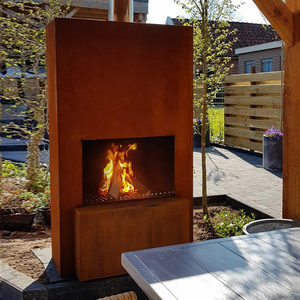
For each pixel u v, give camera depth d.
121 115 3.29
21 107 7.08
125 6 3.45
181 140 3.51
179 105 3.47
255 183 6.68
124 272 3.21
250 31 18.27
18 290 3.01
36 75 5.96
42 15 6.36
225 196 5.71
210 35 4.90
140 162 3.50
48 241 4.11
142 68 3.32
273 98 8.69
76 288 3.08
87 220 3.07
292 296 1.59
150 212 3.24
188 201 3.38
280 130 8.46
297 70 3.53
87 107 3.19
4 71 5.92
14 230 4.59
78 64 3.13
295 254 2.00
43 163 6.34
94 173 3.32
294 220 3.45
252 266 1.87
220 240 2.19
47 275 3.23
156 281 1.72
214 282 1.71
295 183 3.60
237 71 17.56
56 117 3.14
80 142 3.19
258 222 3.40
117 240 3.17
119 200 3.36
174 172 3.52
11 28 5.75
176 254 2.00
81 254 3.08
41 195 5.33
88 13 9.10
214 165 8.34
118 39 3.22
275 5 3.45
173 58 3.41
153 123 3.40
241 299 1.57
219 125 11.27
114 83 3.24
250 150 9.93
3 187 5.36
